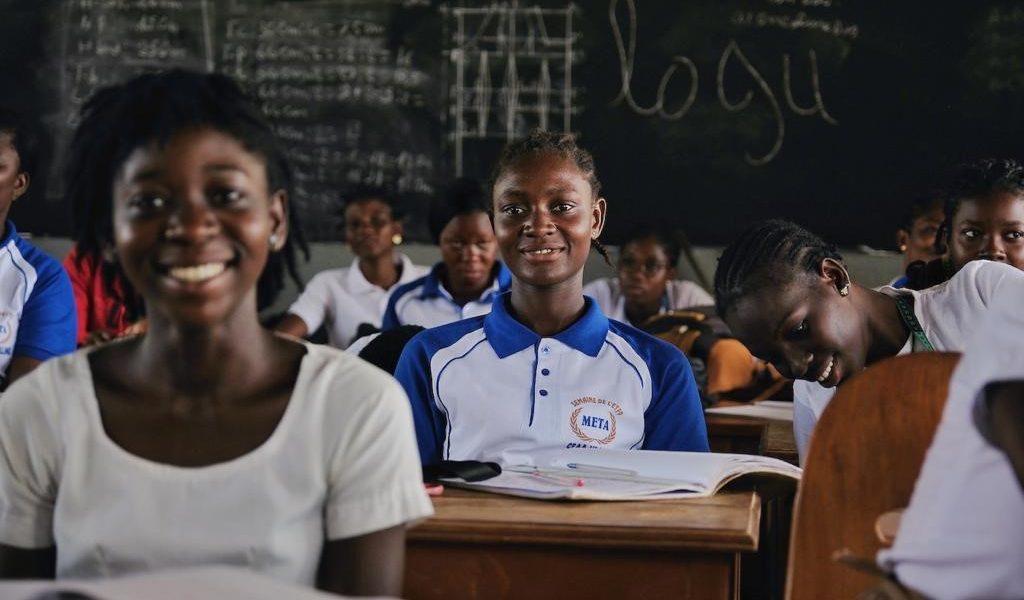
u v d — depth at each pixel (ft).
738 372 9.81
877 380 4.52
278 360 3.73
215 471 3.55
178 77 3.60
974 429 3.48
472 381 6.52
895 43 14.19
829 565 4.46
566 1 14.57
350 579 3.66
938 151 14.19
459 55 14.69
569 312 6.67
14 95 14.90
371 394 3.68
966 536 3.44
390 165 14.79
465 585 4.99
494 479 5.57
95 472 3.57
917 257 11.81
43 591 2.90
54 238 14.90
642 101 14.52
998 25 14.01
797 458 7.32
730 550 4.75
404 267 13.52
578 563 4.91
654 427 6.47
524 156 6.72
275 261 3.96
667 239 13.39
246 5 14.79
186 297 3.50
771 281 6.08
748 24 14.34
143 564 3.51
